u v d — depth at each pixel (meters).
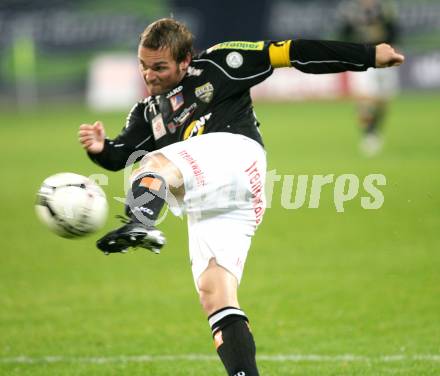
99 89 109.75
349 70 17.31
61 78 115.25
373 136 61.28
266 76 17.62
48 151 68.94
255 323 24.88
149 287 29.84
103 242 15.38
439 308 25.75
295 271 31.16
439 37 117.38
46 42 121.81
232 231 16.58
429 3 119.00
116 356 22.03
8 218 43.69
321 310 26.02
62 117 98.44
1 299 28.50
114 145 18.42
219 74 17.53
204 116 17.53
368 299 27.03
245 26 113.94
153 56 17.23
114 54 120.88
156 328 24.70
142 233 15.32
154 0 126.69
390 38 62.62
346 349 22.08
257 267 32.03
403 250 33.69
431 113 87.25
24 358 21.94
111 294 28.94
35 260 34.59
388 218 39.97
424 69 106.31
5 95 114.56
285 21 116.12
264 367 20.69
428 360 20.77
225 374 20.14
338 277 29.98
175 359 21.62
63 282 30.81
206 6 114.31
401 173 50.62
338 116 90.94
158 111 18.00
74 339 23.72
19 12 123.00
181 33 17.38
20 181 54.38
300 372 20.19
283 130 79.31
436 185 46.66
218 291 15.98
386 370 20.08
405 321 24.55
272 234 38.16
